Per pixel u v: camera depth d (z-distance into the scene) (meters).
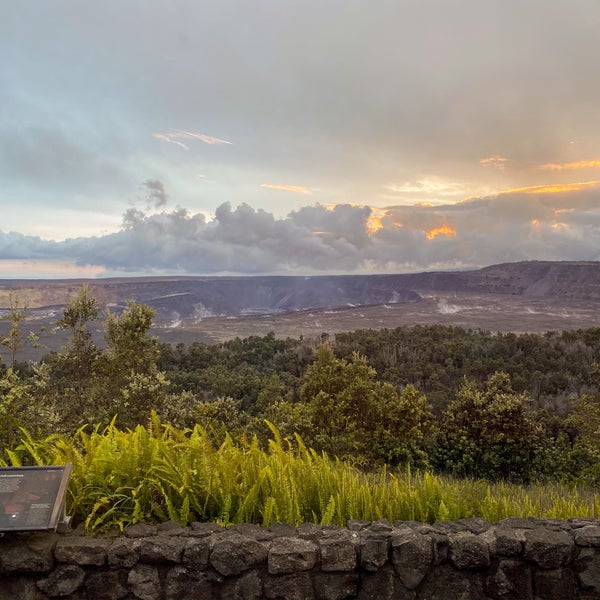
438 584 3.24
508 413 18.94
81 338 12.90
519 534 3.39
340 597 3.16
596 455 17.94
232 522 3.62
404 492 4.03
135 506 3.40
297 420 16.50
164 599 3.08
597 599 3.31
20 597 3.03
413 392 17.86
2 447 7.30
